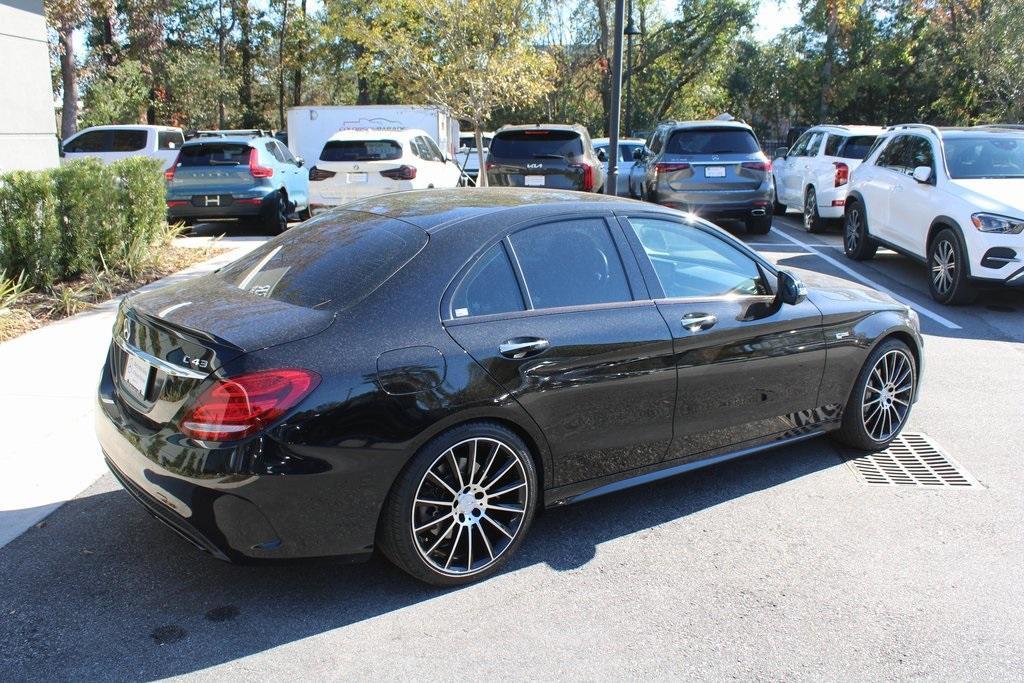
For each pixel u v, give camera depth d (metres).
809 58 40.00
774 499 4.50
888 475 4.82
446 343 3.42
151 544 3.92
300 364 3.14
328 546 3.25
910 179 10.05
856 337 4.82
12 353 6.74
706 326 4.19
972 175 9.34
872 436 5.09
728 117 16.92
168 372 3.25
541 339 3.66
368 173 13.18
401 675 3.01
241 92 46.59
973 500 4.48
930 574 3.74
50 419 5.36
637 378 3.95
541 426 3.69
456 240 3.66
